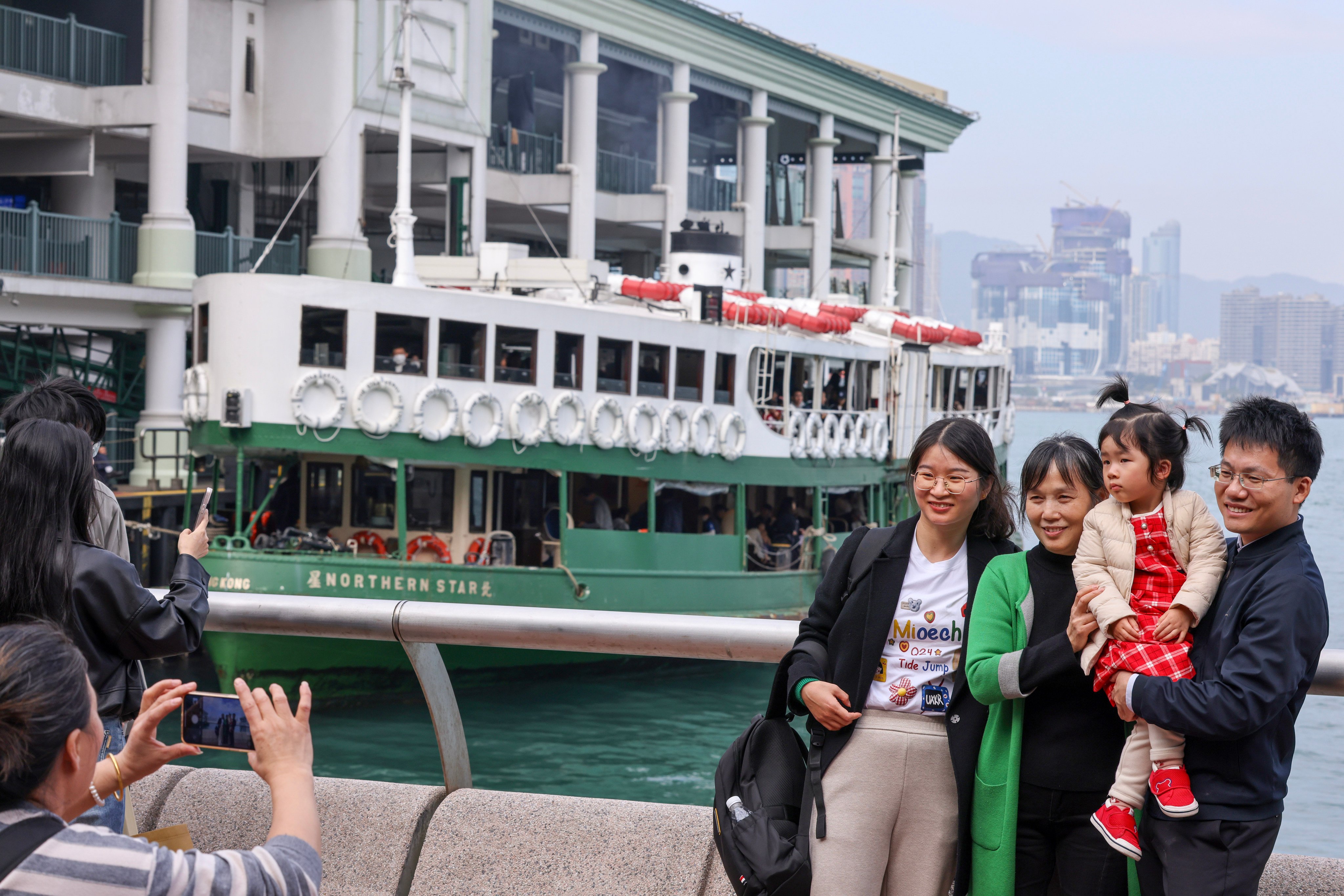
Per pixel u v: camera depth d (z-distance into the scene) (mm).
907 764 4055
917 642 4105
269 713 3180
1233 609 3553
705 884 4602
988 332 34844
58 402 4375
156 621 3895
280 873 2824
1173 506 3736
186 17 28781
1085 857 3984
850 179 150750
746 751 4188
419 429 20031
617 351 22406
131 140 31547
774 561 25891
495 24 41438
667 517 23906
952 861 4090
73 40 28781
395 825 4883
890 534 4219
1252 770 3557
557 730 20266
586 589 21719
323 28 30625
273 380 19344
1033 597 3957
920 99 54062
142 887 2650
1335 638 33156
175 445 29016
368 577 19750
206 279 19922
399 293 19953
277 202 34250
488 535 21578
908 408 28719
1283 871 4258
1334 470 121438
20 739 2592
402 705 21125
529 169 40156
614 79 45406
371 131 32312
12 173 30109
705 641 4438
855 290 72500
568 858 4719
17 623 3316
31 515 3697
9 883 2574
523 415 21078
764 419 25359
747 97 45844
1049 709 3979
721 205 48438
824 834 4023
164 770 5234
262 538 20344
